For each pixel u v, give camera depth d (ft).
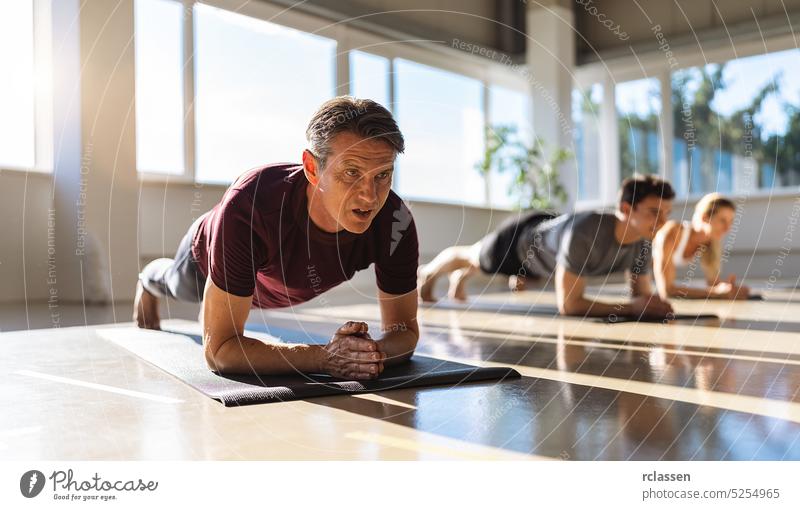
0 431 2.92
